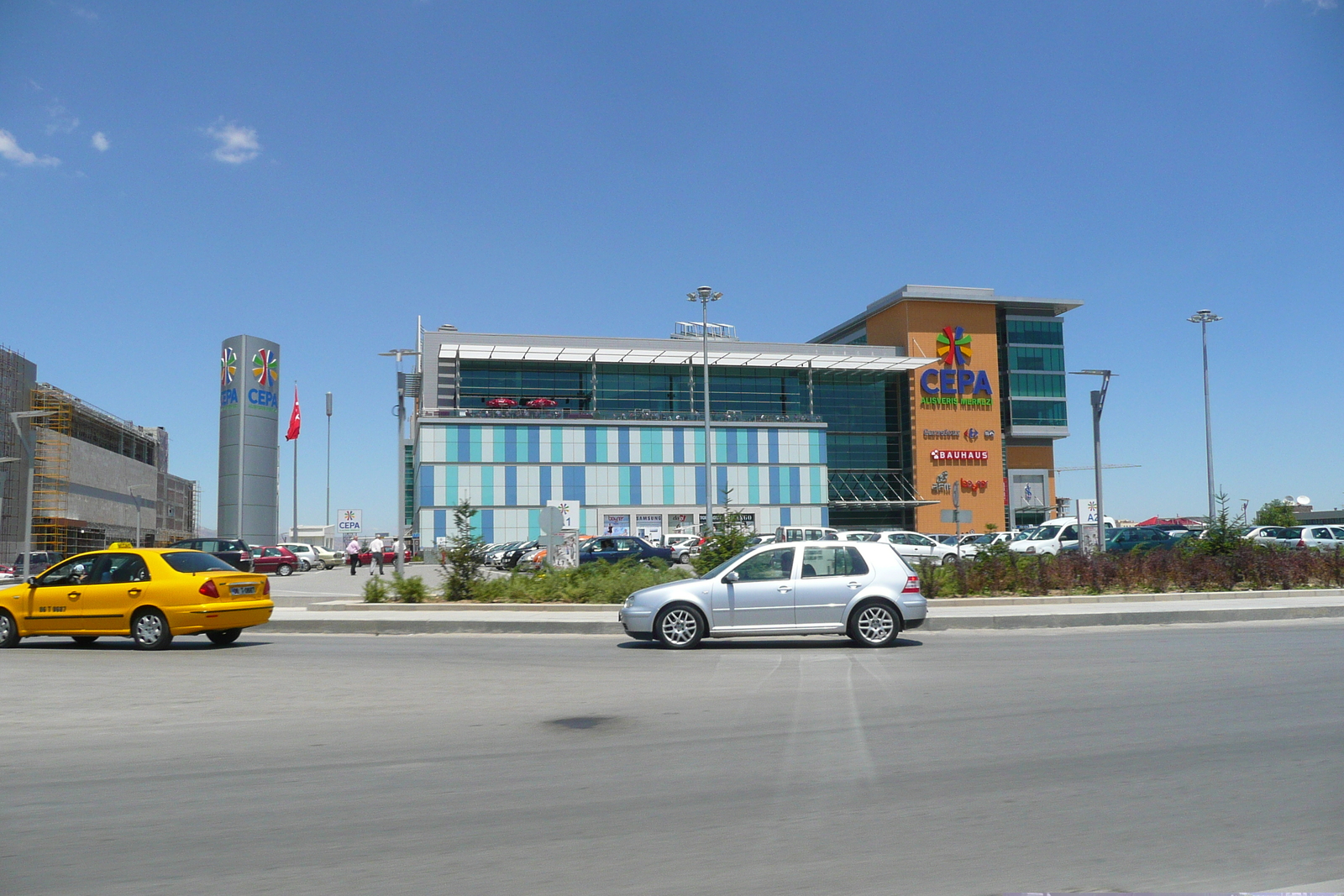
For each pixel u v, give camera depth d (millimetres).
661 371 78500
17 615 14438
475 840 4984
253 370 75625
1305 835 4938
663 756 6840
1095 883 4312
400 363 34500
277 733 7785
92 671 11711
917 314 86062
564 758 6797
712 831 5082
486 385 74250
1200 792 5730
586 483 70188
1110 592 21922
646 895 4191
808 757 6758
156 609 13977
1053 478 92812
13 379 60750
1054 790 5809
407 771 6469
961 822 5195
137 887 4363
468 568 21297
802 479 74625
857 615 13523
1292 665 11117
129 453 89062
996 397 86625
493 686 10219
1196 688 9547
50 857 4785
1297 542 39250
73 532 66562
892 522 85000
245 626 14547
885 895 4176
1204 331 48562
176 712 8773
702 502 72312
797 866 4547
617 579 20391
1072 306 91812
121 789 6070
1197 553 23812
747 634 13586
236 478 74375
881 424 86062
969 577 21516
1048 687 9719
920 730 7641
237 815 5457
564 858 4684
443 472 67625
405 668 11859
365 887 4328
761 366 81125
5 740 7582
